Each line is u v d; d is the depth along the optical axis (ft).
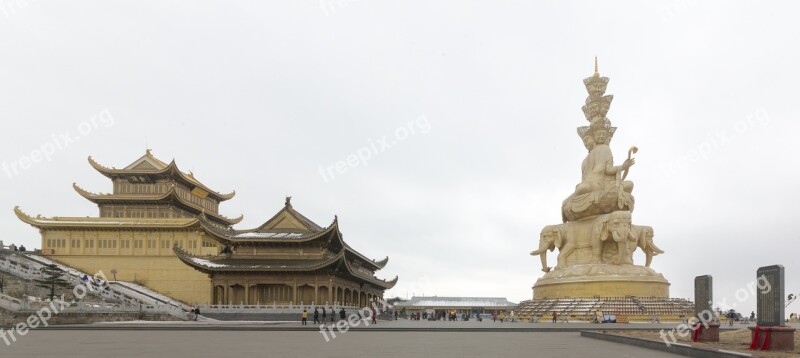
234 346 111.14
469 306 574.97
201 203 414.41
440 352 99.96
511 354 96.27
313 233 296.92
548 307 253.44
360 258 352.49
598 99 281.74
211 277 297.53
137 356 89.20
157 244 346.33
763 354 88.58
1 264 273.13
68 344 114.32
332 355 92.99
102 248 346.33
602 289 248.32
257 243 301.22
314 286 293.64
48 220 344.69
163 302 290.35
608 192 261.44
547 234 278.67
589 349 107.86
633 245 258.37
